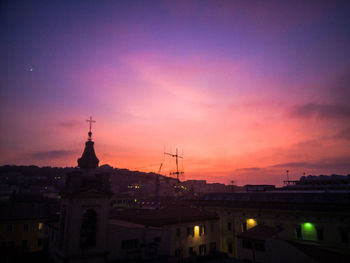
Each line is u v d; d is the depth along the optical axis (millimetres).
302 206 52719
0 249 44344
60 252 33344
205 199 74375
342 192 52656
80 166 36562
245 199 65750
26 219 64625
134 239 39969
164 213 53688
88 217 35312
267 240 40406
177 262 39875
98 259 33000
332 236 47594
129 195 140375
